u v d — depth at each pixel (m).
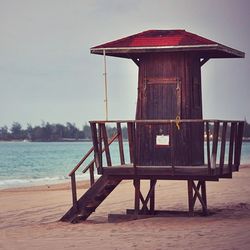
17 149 186.62
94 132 17.97
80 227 17.47
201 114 19.11
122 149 19.23
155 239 14.87
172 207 23.03
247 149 168.50
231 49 18.69
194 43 17.89
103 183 18.23
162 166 17.91
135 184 18.31
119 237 15.43
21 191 35.69
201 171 17.33
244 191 28.94
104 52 18.17
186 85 18.27
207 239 14.45
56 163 95.44
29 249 14.65
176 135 18.17
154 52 18.25
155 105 18.39
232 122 18.20
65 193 32.75
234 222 16.91
